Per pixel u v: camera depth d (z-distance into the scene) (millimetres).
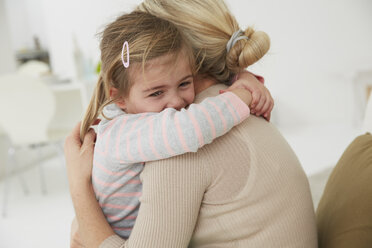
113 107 728
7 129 2617
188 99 690
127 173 667
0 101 2490
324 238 772
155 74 637
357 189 744
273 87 4238
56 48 5117
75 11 4902
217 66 734
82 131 798
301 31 4062
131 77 657
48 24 5059
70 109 3734
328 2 3947
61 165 3607
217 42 710
